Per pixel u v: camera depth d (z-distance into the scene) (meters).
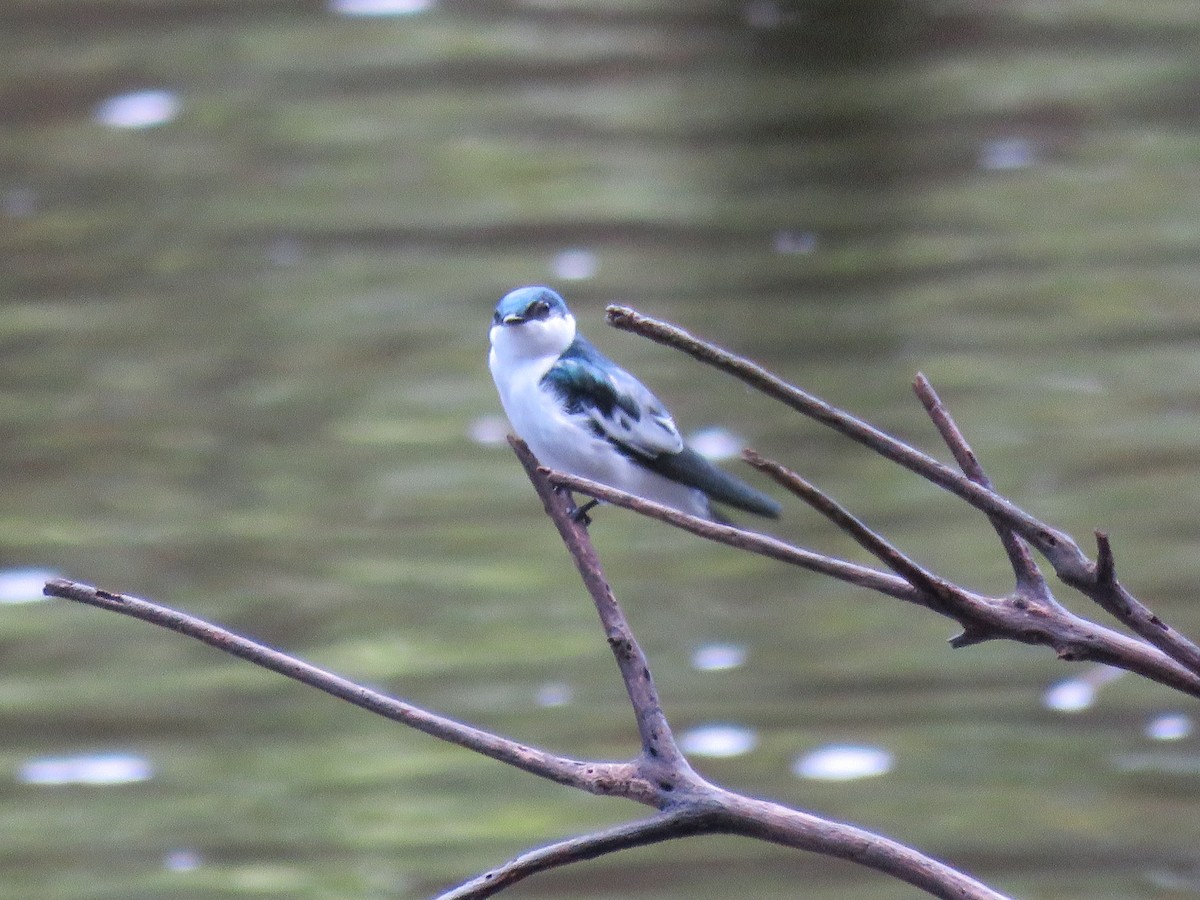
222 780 12.40
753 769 12.00
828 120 25.27
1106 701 12.76
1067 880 10.56
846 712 12.72
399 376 19.16
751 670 13.38
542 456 6.80
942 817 11.33
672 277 20.92
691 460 6.79
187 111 26.61
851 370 18.31
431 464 17.22
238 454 17.53
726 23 28.83
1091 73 26.34
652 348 19.20
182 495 16.61
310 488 16.86
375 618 14.47
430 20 29.42
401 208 23.28
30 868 11.13
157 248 22.66
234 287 21.50
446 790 12.23
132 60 28.20
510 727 12.74
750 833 3.33
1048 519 15.13
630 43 28.27
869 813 11.45
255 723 13.19
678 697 12.99
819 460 16.64
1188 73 26.11
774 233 22.00
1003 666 13.32
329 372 19.34
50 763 12.54
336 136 25.66
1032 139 24.31
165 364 19.58
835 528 15.39
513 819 11.80
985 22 28.34
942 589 3.28
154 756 12.66
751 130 25.09
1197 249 20.94
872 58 27.33
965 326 19.34
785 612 14.30
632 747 12.40
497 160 24.61
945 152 24.27
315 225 23.00
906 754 12.12
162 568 15.41
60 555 15.62
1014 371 18.23
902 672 13.27
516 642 14.02
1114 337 18.77
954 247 21.45
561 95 26.59
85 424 18.27
